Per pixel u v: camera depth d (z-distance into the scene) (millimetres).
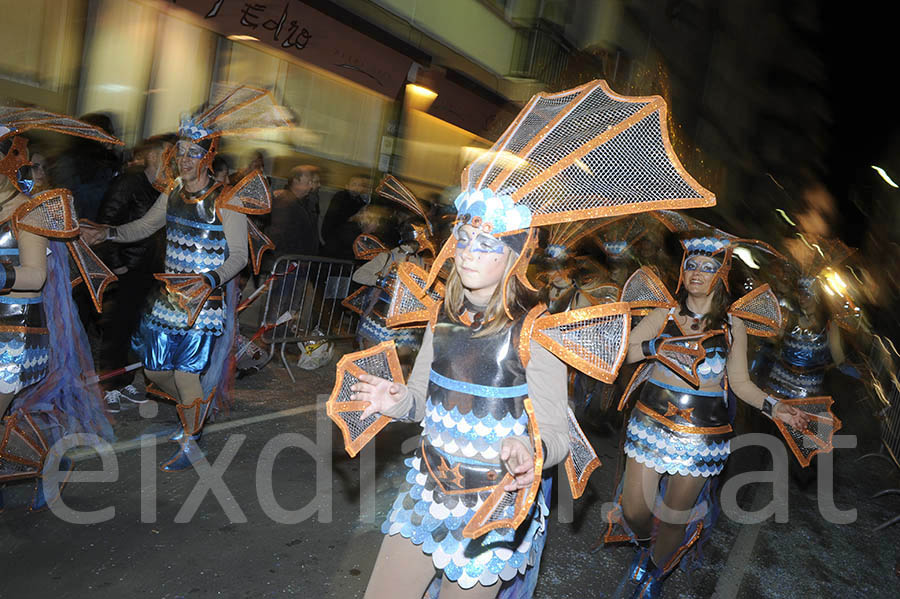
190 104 8133
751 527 5285
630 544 4574
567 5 14531
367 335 6105
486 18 13086
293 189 7691
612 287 5789
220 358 4898
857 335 7012
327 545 3955
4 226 3342
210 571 3516
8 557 3375
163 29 7633
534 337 2215
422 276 2512
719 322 3666
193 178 4531
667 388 3730
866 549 5223
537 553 2398
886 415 7520
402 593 2283
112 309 5645
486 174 2221
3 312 3443
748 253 4078
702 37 19938
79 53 6875
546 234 3936
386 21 10367
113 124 7328
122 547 3604
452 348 2264
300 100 9656
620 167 2143
